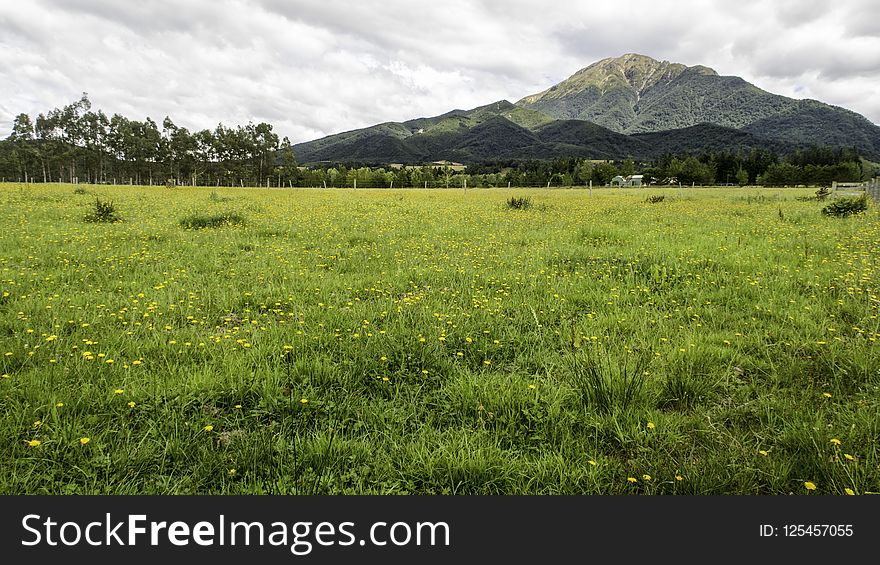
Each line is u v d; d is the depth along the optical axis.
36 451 3.23
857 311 6.14
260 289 7.51
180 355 4.77
